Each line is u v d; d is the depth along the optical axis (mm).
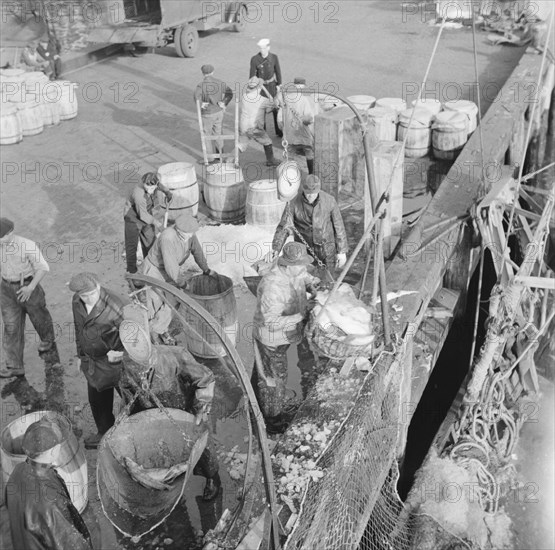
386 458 6547
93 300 6316
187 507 6156
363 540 6867
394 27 22359
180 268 8695
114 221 11469
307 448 5477
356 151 11328
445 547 7301
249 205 10492
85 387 7758
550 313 9938
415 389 7750
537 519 8086
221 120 12422
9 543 5395
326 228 8602
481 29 21297
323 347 6008
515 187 10062
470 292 11250
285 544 4668
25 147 14633
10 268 7547
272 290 6570
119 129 15336
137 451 5918
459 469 8102
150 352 5672
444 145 13289
